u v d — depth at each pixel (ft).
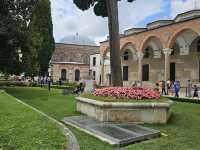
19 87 106.11
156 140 22.34
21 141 16.75
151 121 29.66
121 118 29.14
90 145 20.08
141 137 22.13
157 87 88.94
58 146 16.11
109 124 27.58
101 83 128.77
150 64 110.42
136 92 32.35
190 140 22.43
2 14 76.54
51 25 138.72
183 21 79.97
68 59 176.14
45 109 40.06
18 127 21.20
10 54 80.94
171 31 84.79
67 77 171.94
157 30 91.30
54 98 59.36
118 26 43.09
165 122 29.89
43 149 15.14
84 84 79.71
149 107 29.48
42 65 135.23
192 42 91.04
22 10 80.94
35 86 119.75
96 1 51.13
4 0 76.02
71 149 16.31
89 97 34.19
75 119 30.19
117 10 43.21
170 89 83.51
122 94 32.12
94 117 31.07
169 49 86.53
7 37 73.05
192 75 91.40
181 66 95.55
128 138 21.17
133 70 119.55
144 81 112.88
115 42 42.65
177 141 22.03
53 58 173.47
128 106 29.09
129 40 106.83
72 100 54.24
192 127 28.14
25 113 29.25
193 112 39.45
